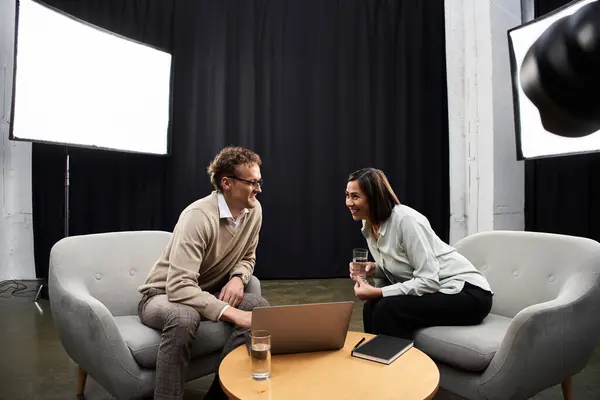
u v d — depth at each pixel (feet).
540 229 11.79
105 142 11.25
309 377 3.95
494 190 12.39
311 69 13.91
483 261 6.62
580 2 8.97
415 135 14.25
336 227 14.12
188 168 13.47
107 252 6.27
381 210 6.01
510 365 4.68
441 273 5.93
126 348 4.85
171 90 12.85
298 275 14.02
